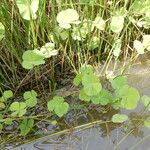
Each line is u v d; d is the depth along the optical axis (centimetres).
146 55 54
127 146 44
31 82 52
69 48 53
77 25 50
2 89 52
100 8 52
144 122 45
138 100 45
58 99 45
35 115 48
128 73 53
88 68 49
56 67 54
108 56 53
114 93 46
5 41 49
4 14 48
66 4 49
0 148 45
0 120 44
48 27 50
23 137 46
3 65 53
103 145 44
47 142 45
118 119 44
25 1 44
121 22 50
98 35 53
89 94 45
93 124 46
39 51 46
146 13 52
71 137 46
